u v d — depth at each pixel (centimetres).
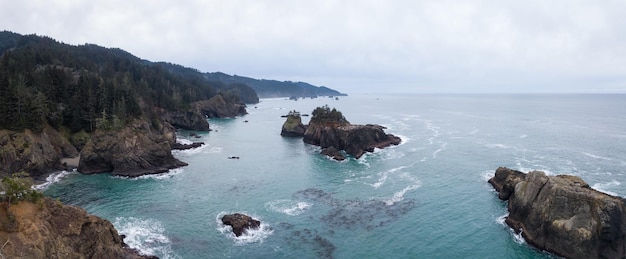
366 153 11912
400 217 6494
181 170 9869
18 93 9125
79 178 8919
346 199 7406
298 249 5369
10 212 3769
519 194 6228
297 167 10181
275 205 7075
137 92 15850
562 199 5481
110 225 4822
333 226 6122
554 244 5334
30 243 3647
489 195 7588
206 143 14350
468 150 11950
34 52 16838
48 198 4316
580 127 17375
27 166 8519
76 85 12269
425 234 5878
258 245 5481
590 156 10769
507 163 10062
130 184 8500
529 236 5647
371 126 13238
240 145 13888
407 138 14650
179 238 5653
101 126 9906
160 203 7194
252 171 9750
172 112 18538
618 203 5162
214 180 8844
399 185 8288
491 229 6078
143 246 5347
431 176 8975
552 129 16662
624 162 10012
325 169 9894
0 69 11469
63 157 10369
